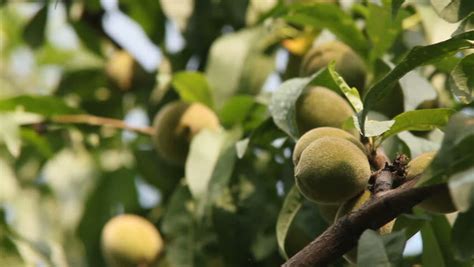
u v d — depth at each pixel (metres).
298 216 1.08
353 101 0.91
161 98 1.30
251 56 1.20
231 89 1.19
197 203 1.12
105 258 1.32
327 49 1.07
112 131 1.31
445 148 0.79
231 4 1.28
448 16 0.85
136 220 1.25
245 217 1.16
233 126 1.15
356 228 0.82
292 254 1.08
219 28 1.30
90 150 1.34
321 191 0.86
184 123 1.16
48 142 1.32
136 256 1.23
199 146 1.11
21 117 1.31
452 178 0.77
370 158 0.88
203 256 1.17
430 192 0.81
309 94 0.97
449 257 1.00
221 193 1.15
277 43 1.21
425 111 0.87
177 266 1.16
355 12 1.19
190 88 1.19
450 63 1.02
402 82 1.00
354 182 0.85
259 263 1.16
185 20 1.28
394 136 0.99
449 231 0.99
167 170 1.31
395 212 0.82
